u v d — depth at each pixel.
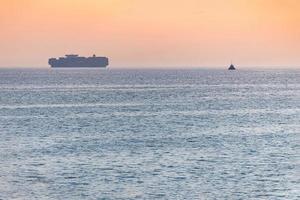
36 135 178.75
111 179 113.12
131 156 138.38
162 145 156.62
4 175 116.56
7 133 183.50
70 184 108.94
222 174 117.81
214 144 158.88
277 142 163.25
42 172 119.50
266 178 114.06
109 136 176.38
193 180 112.44
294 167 125.31
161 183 110.00
